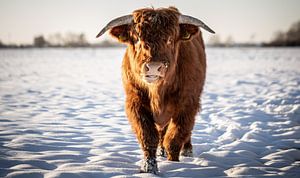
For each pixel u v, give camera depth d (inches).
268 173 172.2
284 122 307.1
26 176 156.6
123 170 173.9
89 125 304.5
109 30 186.1
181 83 189.5
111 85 630.5
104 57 1838.1
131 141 248.7
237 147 230.5
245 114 347.9
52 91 544.4
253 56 1772.9
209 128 290.4
